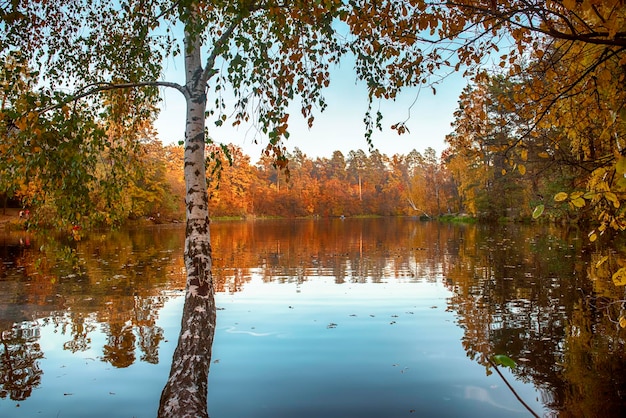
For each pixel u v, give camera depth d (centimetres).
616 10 220
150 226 3525
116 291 854
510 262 1185
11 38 493
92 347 530
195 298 399
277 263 1279
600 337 548
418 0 301
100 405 385
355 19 350
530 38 353
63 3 548
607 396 394
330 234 2617
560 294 784
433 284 920
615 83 339
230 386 424
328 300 781
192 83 430
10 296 807
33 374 450
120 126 580
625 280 243
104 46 553
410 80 420
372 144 442
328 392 410
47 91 417
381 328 604
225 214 5850
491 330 588
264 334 580
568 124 398
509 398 394
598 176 263
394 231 2855
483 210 3600
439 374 449
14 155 372
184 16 366
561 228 2364
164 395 346
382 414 368
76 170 402
